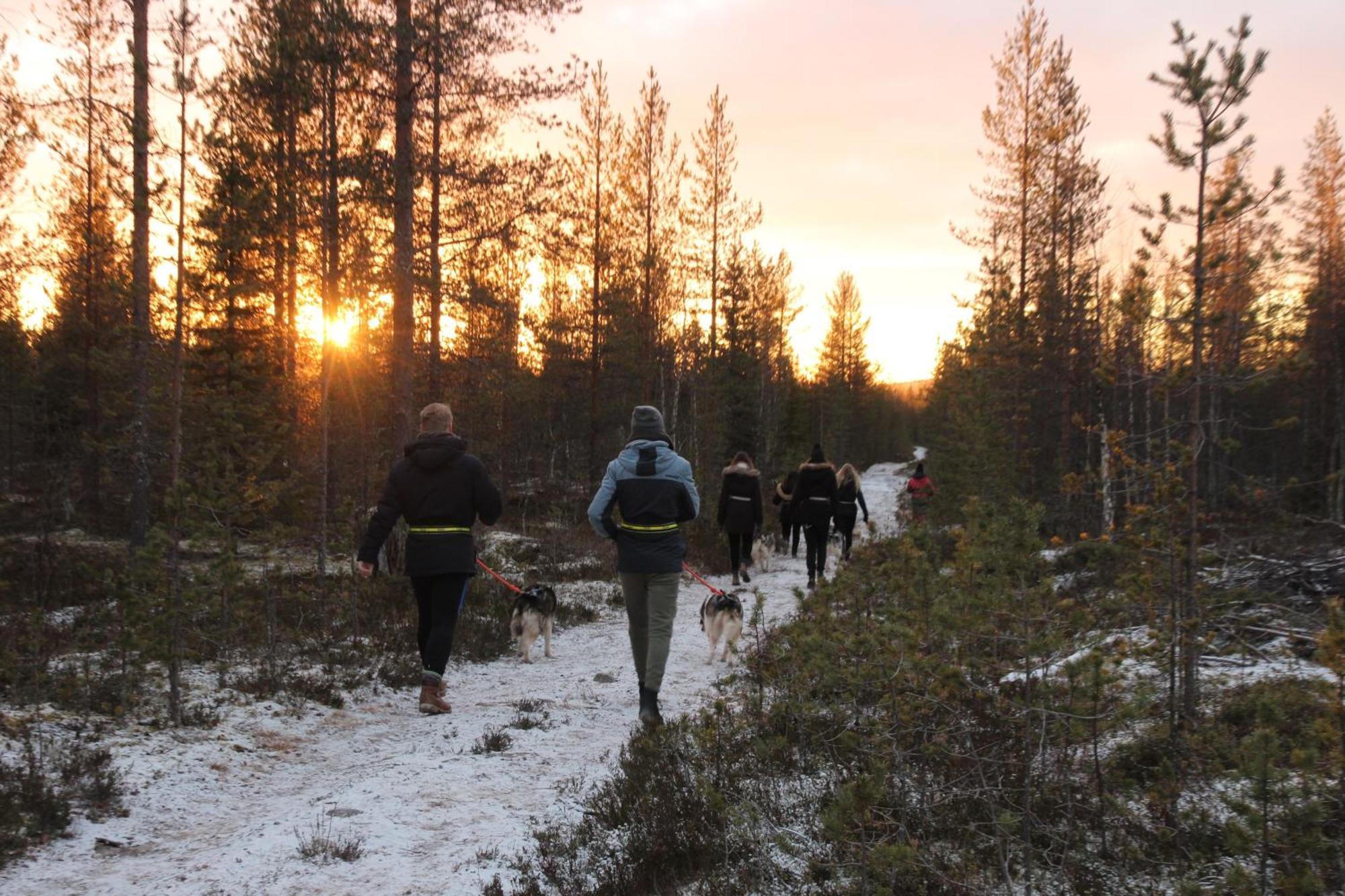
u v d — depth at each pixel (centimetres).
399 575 1216
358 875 385
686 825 410
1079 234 2092
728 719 514
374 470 1517
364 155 1269
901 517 1634
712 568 1647
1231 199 469
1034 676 389
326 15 1190
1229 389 505
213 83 711
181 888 374
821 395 5919
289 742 600
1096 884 322
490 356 1873
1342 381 1730
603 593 1337
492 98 1359
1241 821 317
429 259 1434
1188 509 459
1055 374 1941
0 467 2036
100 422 1873
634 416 661
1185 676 436
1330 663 313
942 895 324
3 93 1020
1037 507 387
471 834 431
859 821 328
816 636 488
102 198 1443
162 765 524
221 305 756
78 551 1354
